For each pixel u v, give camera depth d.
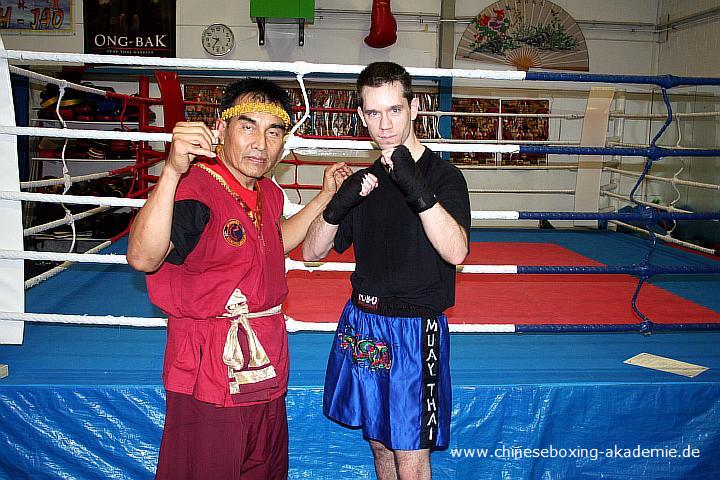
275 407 1.58
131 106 6.91
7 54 2.13
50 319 2.26
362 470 2.13
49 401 2.05
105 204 2.24
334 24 7.52
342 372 1.68
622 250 5.69
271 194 1.64
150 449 2.08
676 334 2.83
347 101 7.54
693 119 6.92
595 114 6.27
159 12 7.35
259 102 1.46
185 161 1.28
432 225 1.41
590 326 2.45
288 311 3.04
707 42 6.91
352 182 1.57
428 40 7.66
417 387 1.58
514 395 2.12
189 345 1.47
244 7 7.42
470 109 7.70
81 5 7.28
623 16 7.79
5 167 2.23
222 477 1.46
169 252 1.41
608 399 2.14
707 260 5.17
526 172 7.84
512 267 2.44
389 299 1.60
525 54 7.70
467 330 2.36
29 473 2.07
